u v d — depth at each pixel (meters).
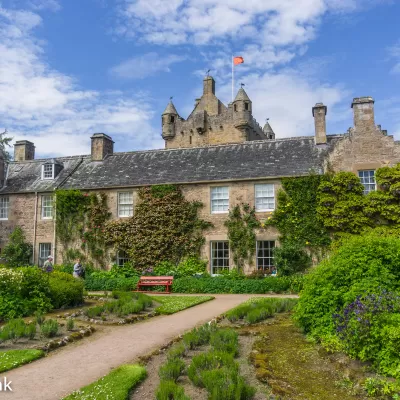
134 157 26.36
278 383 6.32
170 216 22.31
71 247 23.94
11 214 25.73
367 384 6.12
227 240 21.53
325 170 20.66
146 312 12.86
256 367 7.05
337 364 7.05
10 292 12.10
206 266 21.53
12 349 8.34
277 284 18.14
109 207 23.75
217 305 14.48
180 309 13.37
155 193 22.83
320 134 22.72
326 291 8.69
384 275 8.22
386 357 6.48
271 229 20.88
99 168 26.09
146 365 7.36
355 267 8.62
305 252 19.95
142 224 22.70
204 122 41.03
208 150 25.09
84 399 5.59
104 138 27.19
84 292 17.12
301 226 20.28
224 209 21.97
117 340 9.34
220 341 8.11
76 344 9.00
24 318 11.66
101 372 7.05
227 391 5.57
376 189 20.19
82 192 24.23
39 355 7.97
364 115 20.94
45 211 25.33
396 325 6.71
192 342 8.31
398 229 18.69
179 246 22.02
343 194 19.92
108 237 23.23
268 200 21.36
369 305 7.05
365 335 6.80
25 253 24.39
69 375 6.89
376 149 20.47
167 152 26.00
